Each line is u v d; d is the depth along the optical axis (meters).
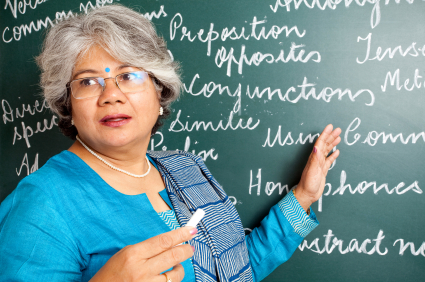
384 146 1.02
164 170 0.81
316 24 1.03
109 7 0.64
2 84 1.15
